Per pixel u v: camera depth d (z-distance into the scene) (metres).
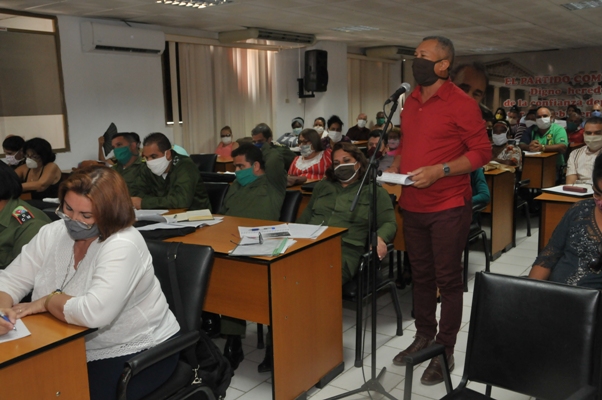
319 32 8.38
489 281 1.63
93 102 6.54
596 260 1.89
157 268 1.77
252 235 2.33
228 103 8.43
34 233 1.95
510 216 4.56
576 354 1.46
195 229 2.51
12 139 4.99
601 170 1.80
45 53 6.06
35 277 1.65
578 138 7.82
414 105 2.35
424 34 8.88
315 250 2.26
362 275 2.52
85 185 1.46
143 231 2.36
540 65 12.46
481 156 2.21
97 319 1.40
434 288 2.53
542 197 3.18
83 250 1.59
